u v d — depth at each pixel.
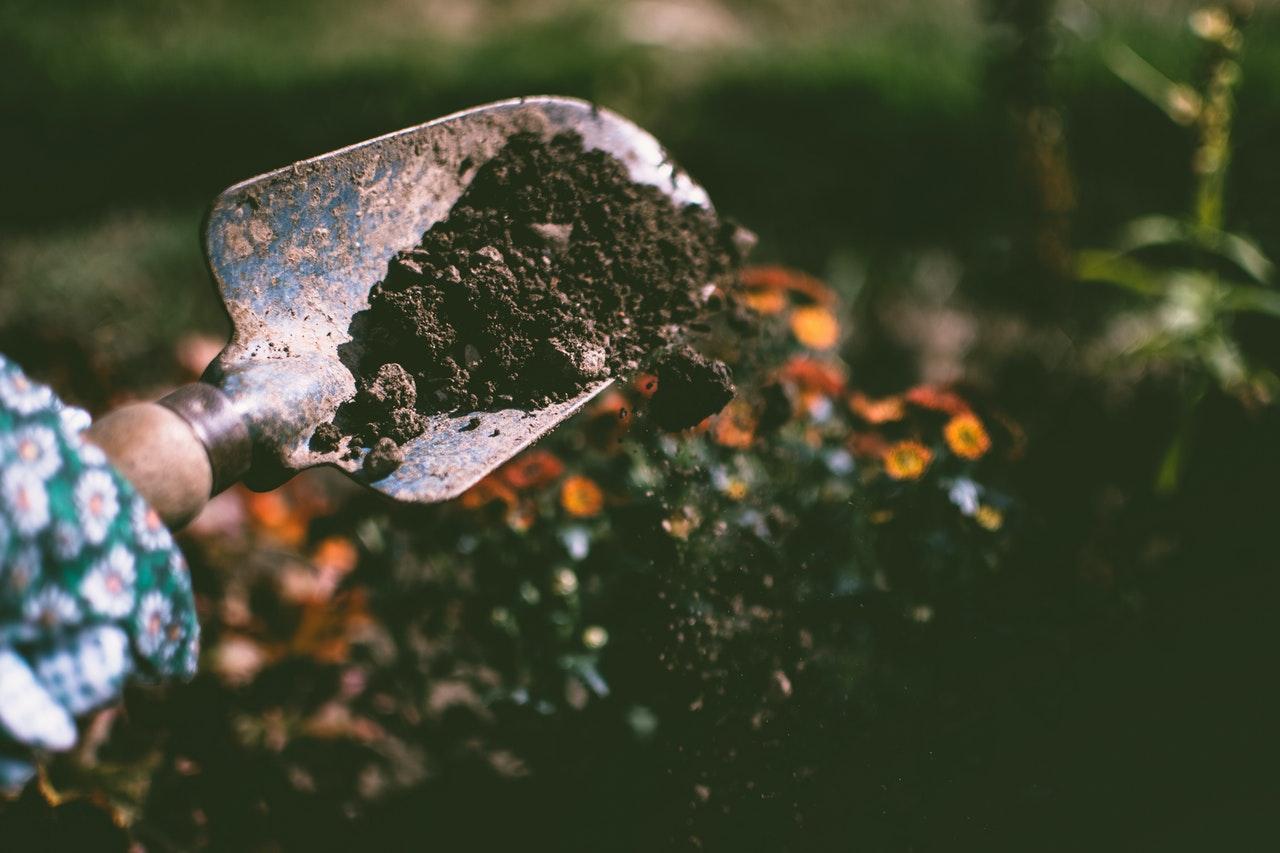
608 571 0.65
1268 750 0.69
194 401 0.48
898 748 0.64
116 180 1.49
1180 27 1.56
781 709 0.63
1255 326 0.95
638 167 0.62
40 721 0.42
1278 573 0.78
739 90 1.55
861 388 0.98
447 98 1.62
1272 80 1.27
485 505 0.65
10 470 0.43
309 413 0.51
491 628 0.67
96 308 1.07
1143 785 0.68
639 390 0.65
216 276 0.52
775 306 0.68
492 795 0.67
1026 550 0.71
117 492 0.45
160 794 0.66
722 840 0.64
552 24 1.95
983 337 1.04
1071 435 0.89
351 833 0.67
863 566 0.64
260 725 0.69
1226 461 0.85
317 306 0.54
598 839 0.66
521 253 0.58
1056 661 0.68
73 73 1.73
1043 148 1.08
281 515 0.75
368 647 0.71
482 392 0.55
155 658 0.45
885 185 1.33
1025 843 0.65
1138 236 0.98
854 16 1.97
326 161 0.55
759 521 0.64
